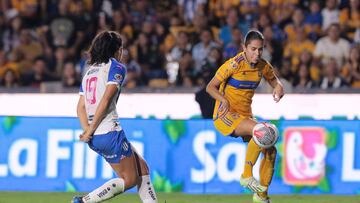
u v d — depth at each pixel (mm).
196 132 29609
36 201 27156
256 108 40562
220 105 23875
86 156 29453
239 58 23266
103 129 20391
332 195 29344
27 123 29625
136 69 45625
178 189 29625
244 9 47719
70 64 44781
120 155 20547
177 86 44469
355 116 40781
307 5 48188
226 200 27734
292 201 27672
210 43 45562
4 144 29688
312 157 29531
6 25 48969
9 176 29656
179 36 46000
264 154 23500
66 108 41500
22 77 46438
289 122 29500
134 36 47844
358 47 45281
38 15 49188
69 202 26891
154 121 29734
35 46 47531
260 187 23406
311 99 40562
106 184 20641
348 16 47750
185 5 49156
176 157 29656
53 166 29547
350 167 29578
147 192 21047
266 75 23812
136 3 49156
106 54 20578
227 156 29469
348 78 44844
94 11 48750
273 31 46531
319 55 45656
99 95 20469
